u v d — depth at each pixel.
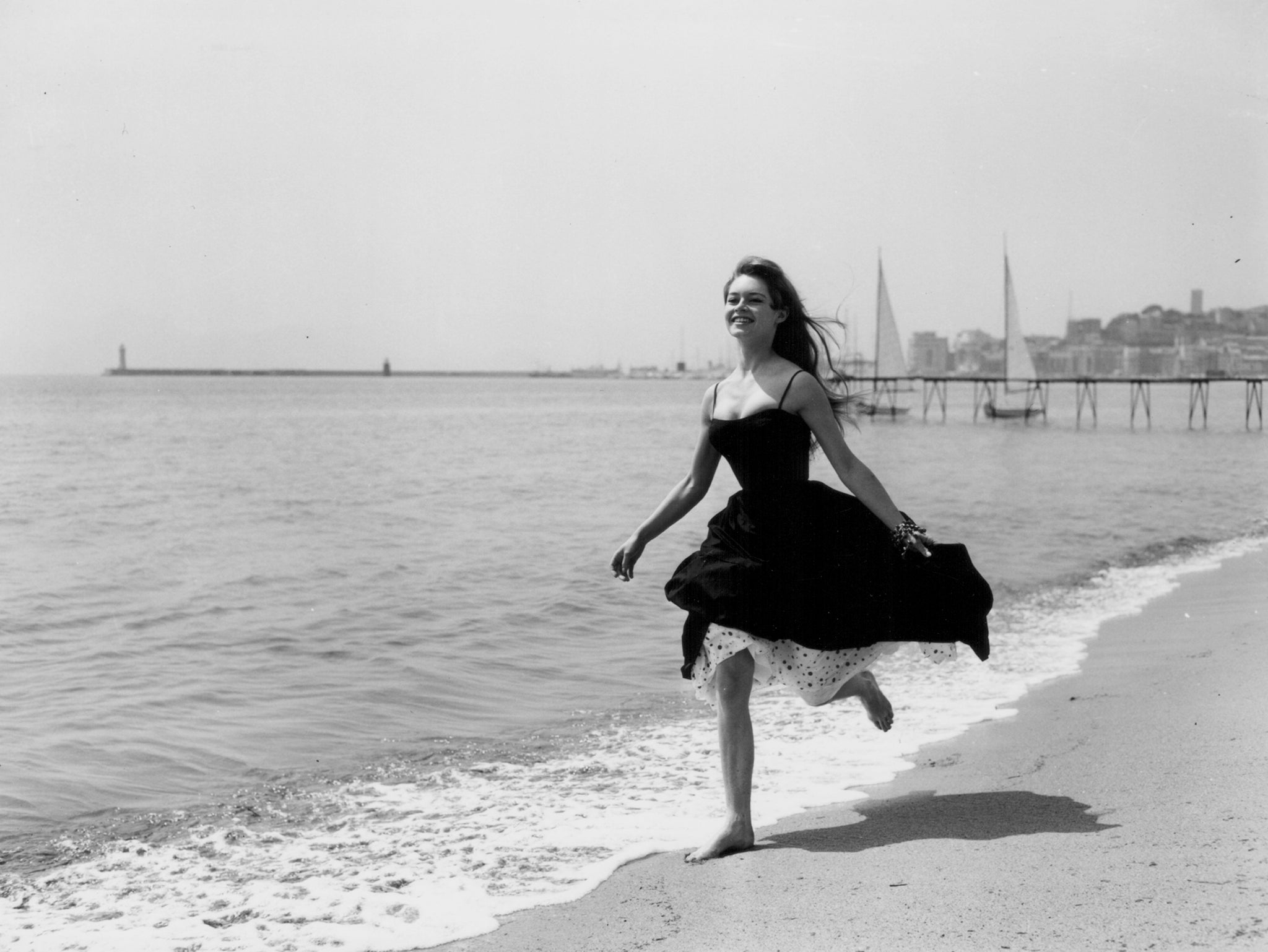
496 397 127.62
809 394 3.67
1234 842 3.19
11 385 179.38
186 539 14.36
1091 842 3.29
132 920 3.21
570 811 4.18
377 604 9.55
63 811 4.38
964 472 28.67
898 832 3.58
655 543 13.41
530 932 2.97
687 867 3.41
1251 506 18.56
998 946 2.59
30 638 8.17
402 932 3.04
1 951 2.97
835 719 5.48
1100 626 8.03
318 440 41.44
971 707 5.59
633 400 114.69
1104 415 83.44
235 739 5.48
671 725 5.65
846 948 2.67
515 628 8.48
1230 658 6.35
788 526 3.60
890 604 3.62
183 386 185.88
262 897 3.36
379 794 4.54
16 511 17.66
